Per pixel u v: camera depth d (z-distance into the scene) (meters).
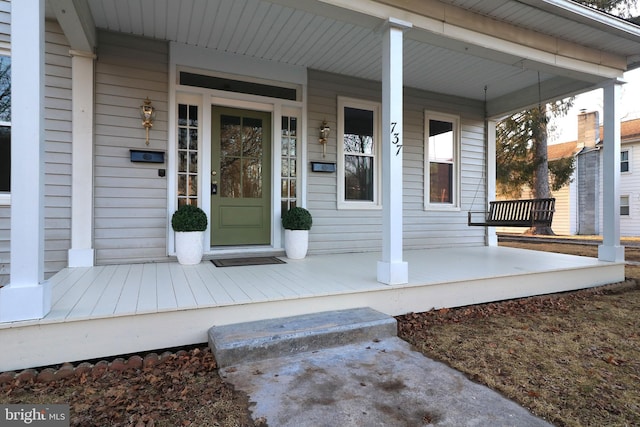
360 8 3.13
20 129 2.16
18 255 2.18
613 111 4.79
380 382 2.09
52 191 3.82
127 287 3.05
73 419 1.74
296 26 3.97
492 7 3.58
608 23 3.90
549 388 2.06
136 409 1.82
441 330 3.04
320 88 5.21
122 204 4.12
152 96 4.23
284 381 2.09
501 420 1.73
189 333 2.55
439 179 6.41
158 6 3.55
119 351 2.37
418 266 4.34
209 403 1.87
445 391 2.00
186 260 4.14
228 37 4.21
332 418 1.73
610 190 4.85
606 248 4.91
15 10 2.16
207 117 4.50
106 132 4.04
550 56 4.17
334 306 3.02
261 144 4.93
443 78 5.59
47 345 2.21
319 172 5.23
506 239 12.34
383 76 3.37
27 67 2.18
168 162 4.29
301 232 4.73
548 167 12.95
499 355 2.53
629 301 4.07
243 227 4.84
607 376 2.23
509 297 3.95
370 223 5.58
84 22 3.38
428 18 3.43
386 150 3.36
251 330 2.50
